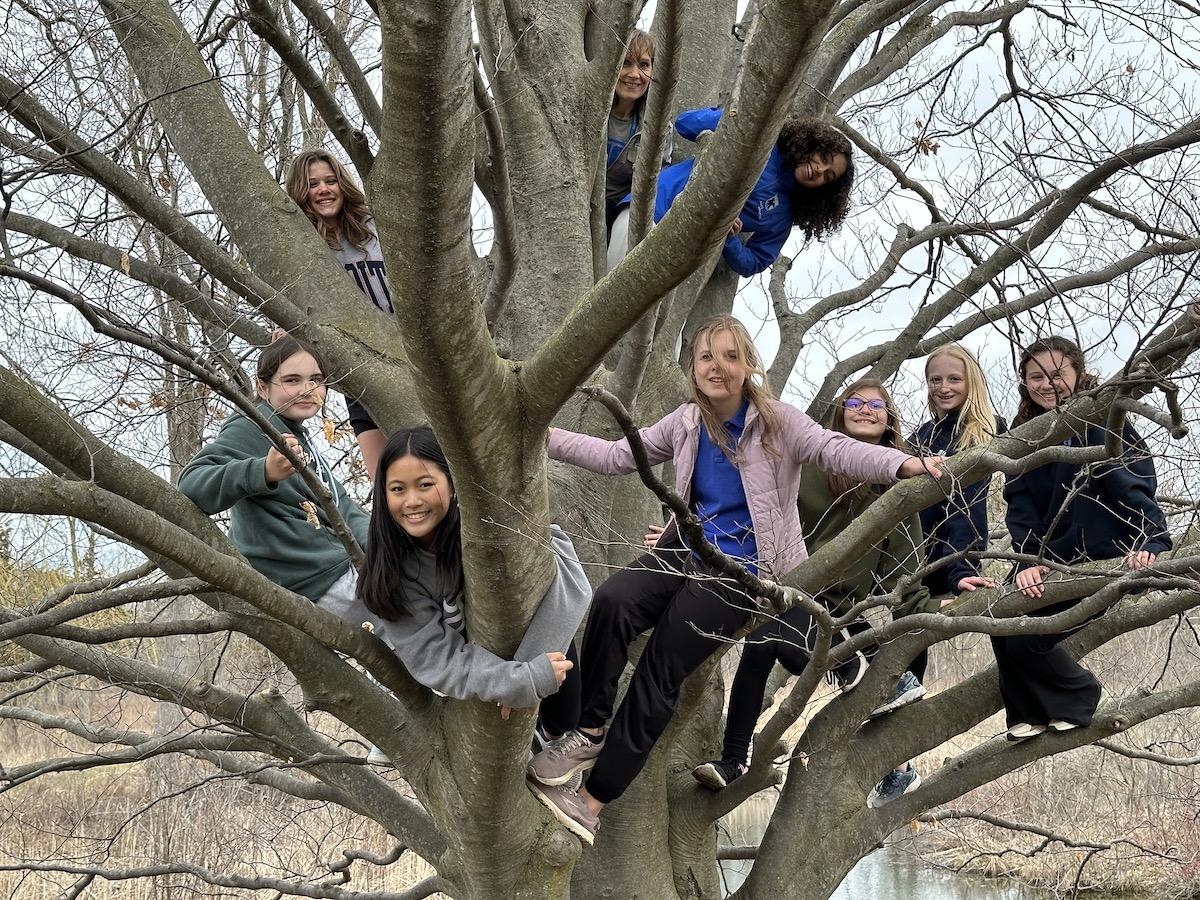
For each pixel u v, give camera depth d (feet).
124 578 10.41
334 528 9.47
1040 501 12.93
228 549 10.04
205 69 12.67
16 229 10.82
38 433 8.83
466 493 7.75
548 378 7.38
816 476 14.19
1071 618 9.96
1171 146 12.00
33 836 26.86
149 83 12.54
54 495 7.80
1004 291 11.40
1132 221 11.97
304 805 22.79
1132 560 11.30
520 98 14.33
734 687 13.41
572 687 10.07
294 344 10.92
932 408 14.38
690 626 10.82
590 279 14.52
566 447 12.02
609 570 13.71
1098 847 17.37
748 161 6.56
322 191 13.73
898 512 10.80
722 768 13.29
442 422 7.29
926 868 37.93
